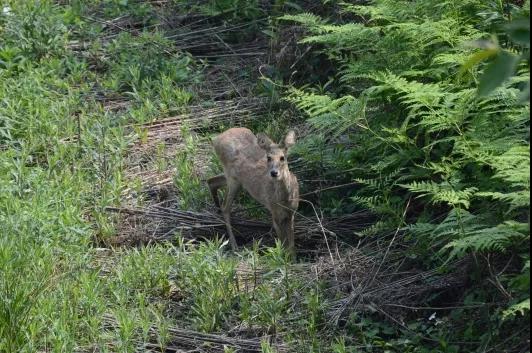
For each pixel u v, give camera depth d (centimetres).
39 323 1041
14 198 1301
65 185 1366
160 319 1086
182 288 1159
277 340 1066
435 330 1051
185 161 1440
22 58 1723
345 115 1212
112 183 1387
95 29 1867
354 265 1170
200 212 1368
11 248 1119
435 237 1071
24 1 1886
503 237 940
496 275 1026
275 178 1224
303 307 1106
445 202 1189
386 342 1052
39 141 1498
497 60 520
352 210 1308
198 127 1588
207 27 1898
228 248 1316
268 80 1592
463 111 1088
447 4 1279
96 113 1609
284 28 1761
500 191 1078
